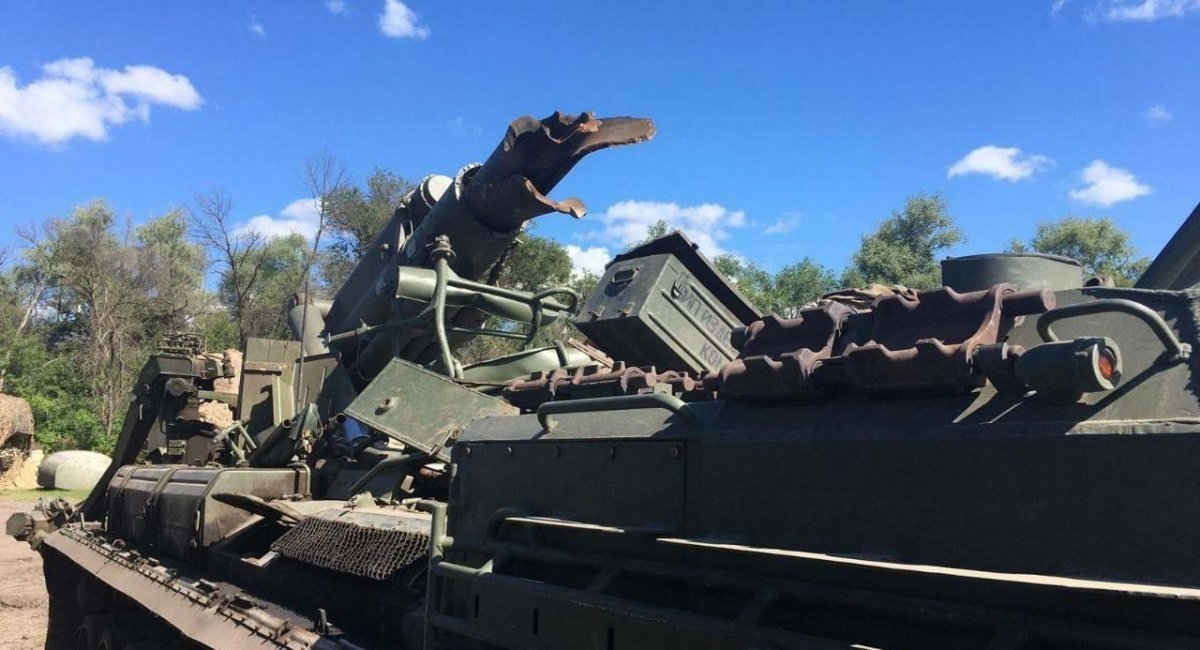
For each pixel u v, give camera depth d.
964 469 2.24
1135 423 1.98
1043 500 2.09
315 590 5.20
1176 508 1.89
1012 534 2.13
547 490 3.49
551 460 3.49
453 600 3.80
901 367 2.40
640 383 3.84
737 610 2.79
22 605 12.69
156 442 9.34
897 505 2.35
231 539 6.27
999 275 3.51
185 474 7.25
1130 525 1.95
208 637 5.18
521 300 7.10
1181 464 1.90
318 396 7.70
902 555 2.32
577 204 6.86
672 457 2.99
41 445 35.47
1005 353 2.23
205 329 45.88
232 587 5.85
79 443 36.59
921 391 2.42
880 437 2.42
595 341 5.66
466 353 22.03
